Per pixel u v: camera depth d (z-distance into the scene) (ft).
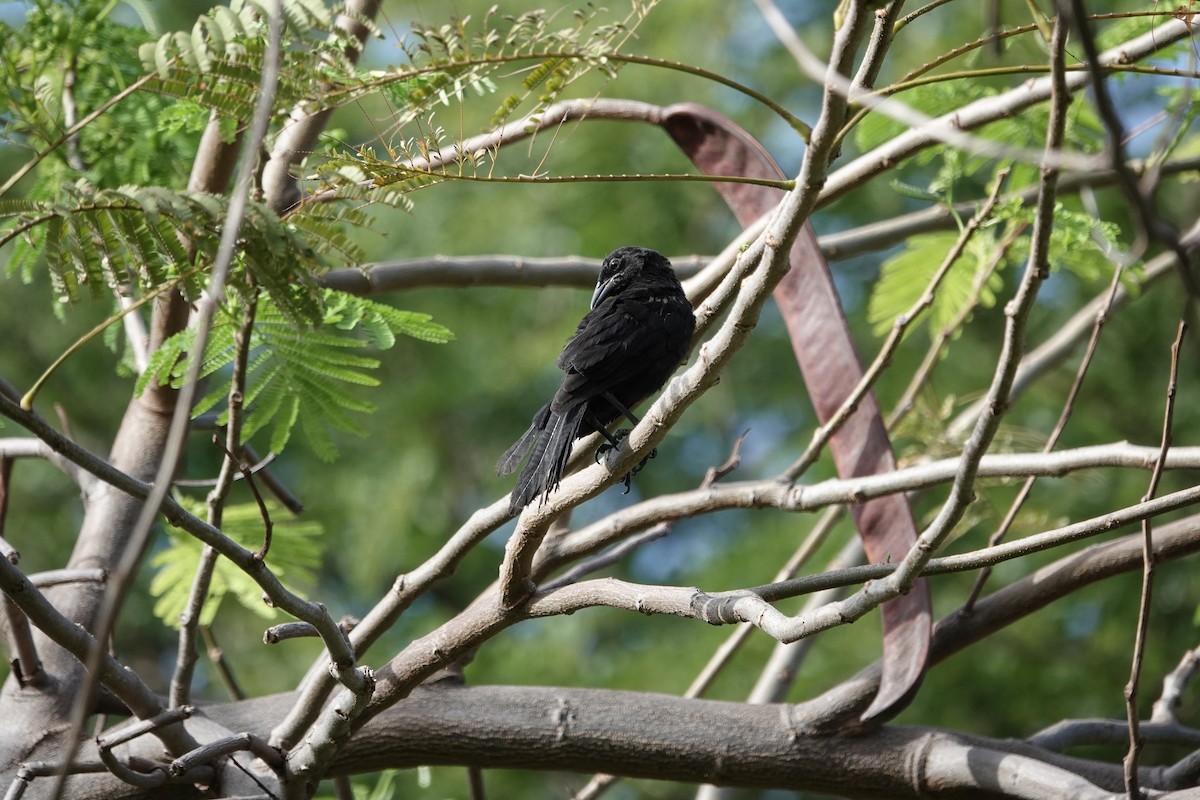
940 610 66.03
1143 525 25.81
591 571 31.14
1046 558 64.39
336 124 53.57
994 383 19.72
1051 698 64.44
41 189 34.94
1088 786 28.19
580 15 22.59
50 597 33.42
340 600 81.97
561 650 74.59
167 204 21.80
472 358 80.23
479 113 50.78
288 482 81.00
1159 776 31.63
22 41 33.04
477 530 28.02
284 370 29.94
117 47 35.83
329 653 25.73
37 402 79.56
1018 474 28.86
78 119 34.55
